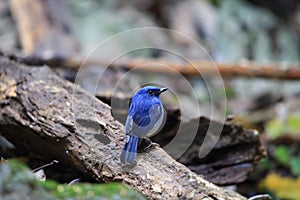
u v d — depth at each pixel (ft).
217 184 25.54
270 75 44.39
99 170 20.67
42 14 51.88
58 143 22.04
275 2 68.39
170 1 62.95
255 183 31.19
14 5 53.26
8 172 15.29
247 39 62.64
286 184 31.53
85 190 16.43
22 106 24.14
